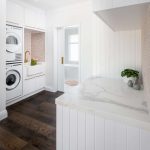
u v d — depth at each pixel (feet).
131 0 2.56
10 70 9.73
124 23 4.76
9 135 6.55
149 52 2.69
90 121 3.34
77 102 3.64
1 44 7.50
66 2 10.83
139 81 5.82
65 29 12.71
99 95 4.29
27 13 10.98
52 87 13.44
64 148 3.81
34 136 6.49
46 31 13.16
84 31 11.31
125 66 6.86
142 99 3.94
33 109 9.51
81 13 11.26
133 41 6.56
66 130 3.72
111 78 7.15
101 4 2.87
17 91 10.52
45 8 12.16
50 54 13.21
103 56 7.38
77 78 12.58
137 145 2.85
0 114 7.84
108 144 3.17
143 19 4.01
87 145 3.45
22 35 10.57
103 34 7.25
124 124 2.93
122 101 3.78
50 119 8.14
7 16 9.24
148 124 2.67
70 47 12.67
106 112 3.11
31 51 14.07
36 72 12.38
